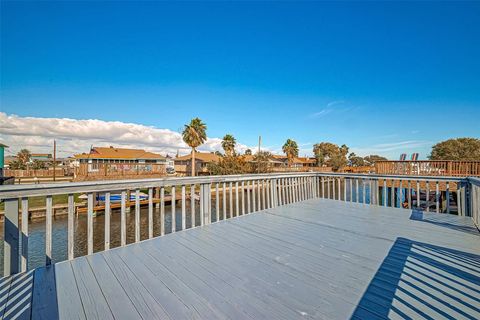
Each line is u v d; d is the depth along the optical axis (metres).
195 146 27.73
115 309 1.59
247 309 1.60
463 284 1.92
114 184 2.66
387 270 2.19
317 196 6.45
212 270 2.19
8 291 1.81
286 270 2.20
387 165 12.09
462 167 10.09
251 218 4.18
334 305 1.64
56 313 1.55
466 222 3.92
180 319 1.49
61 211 13.60
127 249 2.70
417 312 1.54
